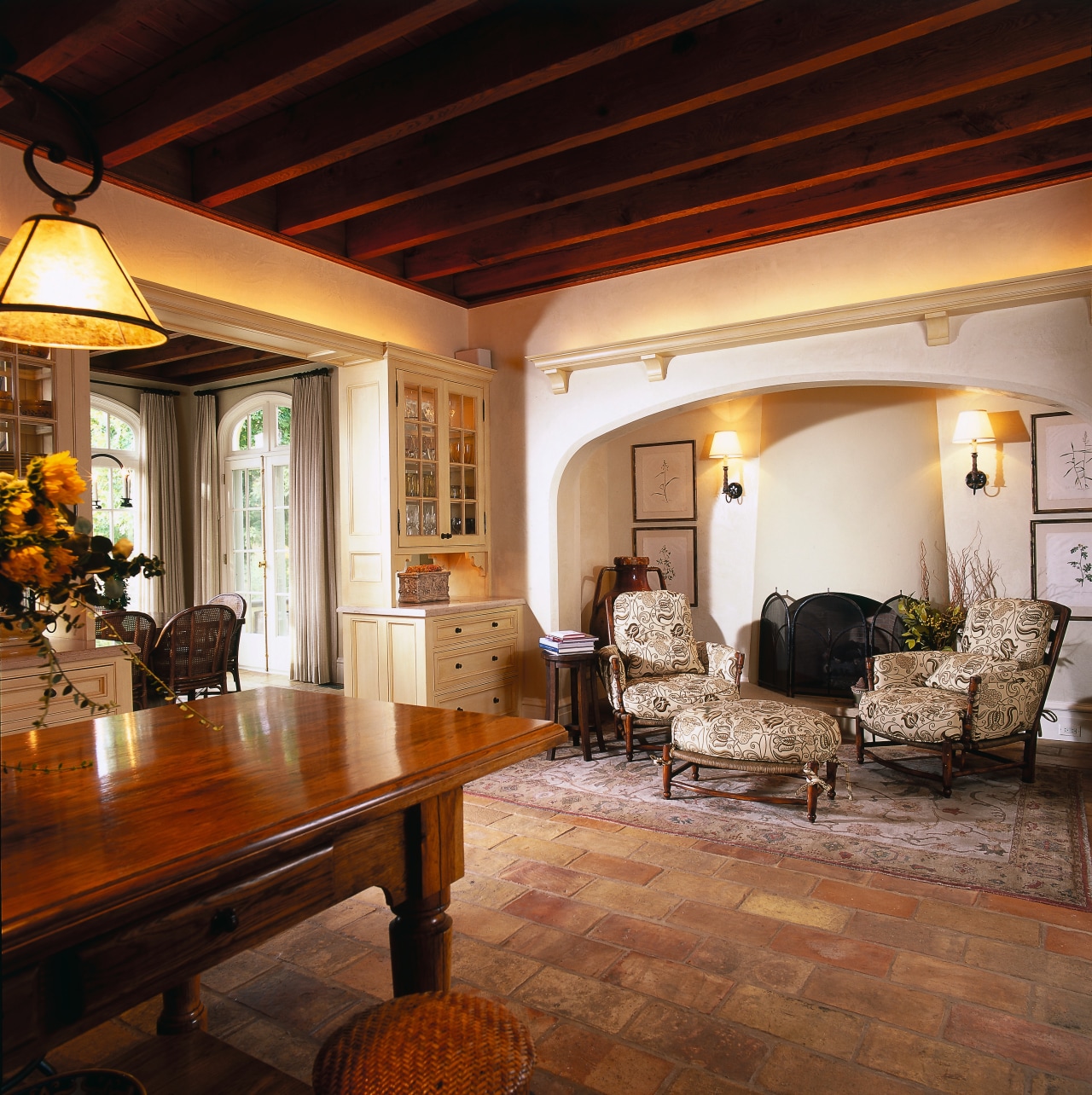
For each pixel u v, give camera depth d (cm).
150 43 301
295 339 432
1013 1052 197
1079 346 385
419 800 148
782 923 265
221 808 132
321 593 707
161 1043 160
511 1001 222
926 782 412
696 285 480
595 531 617
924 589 536
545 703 542
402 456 485
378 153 388
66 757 165
